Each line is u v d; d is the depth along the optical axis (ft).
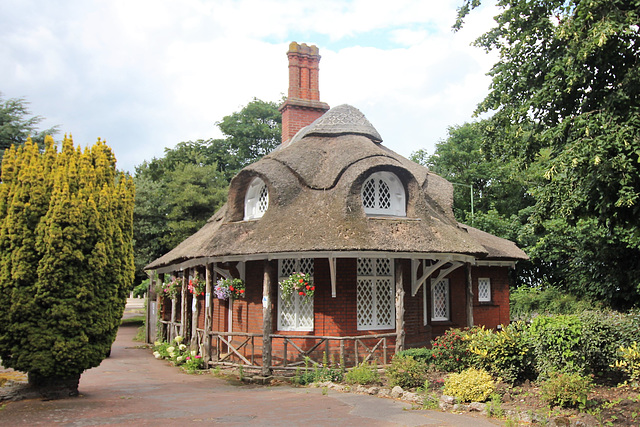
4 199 29.76
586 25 32.12
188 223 101.65
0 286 28.71
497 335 34.09
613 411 25.21
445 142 116.06
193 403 30.32
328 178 45.03
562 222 57.26
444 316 55.83
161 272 71.92
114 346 72.59
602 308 60.64
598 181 30.27
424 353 38.22
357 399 31.32
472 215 89.71
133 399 31.65
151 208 105.70
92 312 30.17
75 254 29.19
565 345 30.94
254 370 44.29
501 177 101.50
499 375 32.50
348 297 44.16
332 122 52.80
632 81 31.01
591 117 31.71
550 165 31.55
